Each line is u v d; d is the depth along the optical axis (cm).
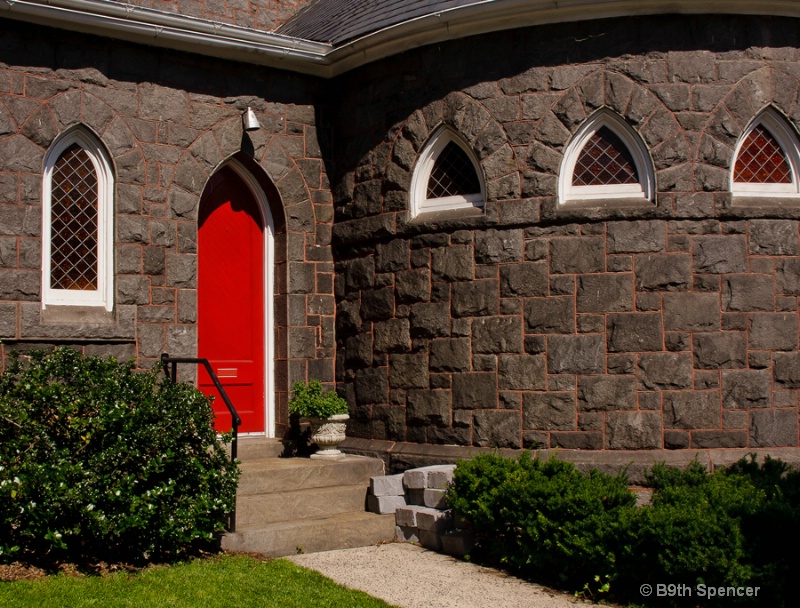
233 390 1047
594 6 895
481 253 934
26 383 720
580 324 898
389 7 1033
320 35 1087
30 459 683
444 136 981
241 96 1020
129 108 945
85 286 932
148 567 717
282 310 1052
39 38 896
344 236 1055
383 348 1002
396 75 1005
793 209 910
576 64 917
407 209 988
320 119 1078
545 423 901
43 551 713
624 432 883
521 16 915
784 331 902
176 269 965
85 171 936
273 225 1070
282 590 677
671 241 893
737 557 637
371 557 805
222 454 785
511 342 916
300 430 1039
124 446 708
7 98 877
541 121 921
